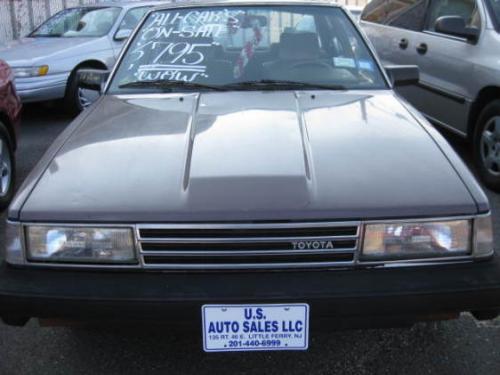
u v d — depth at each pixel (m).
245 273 2.04
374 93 3.12
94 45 7.49
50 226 2.09
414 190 2.12
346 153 2.34
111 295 2.02
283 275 2.03
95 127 2.72
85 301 2.02
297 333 2.03
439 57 5.23
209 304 1.99
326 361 2.57
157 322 2.03
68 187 2.20
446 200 2.09
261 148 2.37
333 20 3.55
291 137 2.47
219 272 2.05
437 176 2.21
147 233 2.04
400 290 2.00
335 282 2.01
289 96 3.02
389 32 6.17
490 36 4.67
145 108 2.93
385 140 2.47
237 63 3.30
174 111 2.86
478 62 4.68
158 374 2.50
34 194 2.20
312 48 3.39
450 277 2.05
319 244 2.03
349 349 2.65
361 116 2.74
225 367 2.54
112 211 2.06
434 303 2.02
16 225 2.13
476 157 4.78
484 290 2.03
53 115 7.74
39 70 6.92
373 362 2.55
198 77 3.24
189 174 2.21
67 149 2.50
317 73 3.27
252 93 3.09
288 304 1.99
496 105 4.48
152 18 3.62
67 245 2.09
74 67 7.23
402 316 2.04
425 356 2.59
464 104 4.88
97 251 2.08
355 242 2.04
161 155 2.36
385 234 2.05
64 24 8.18
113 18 7.99
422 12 5.70
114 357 2.62
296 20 3.53
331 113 2.77
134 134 2.59
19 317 2.11
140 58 3.40
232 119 2.69
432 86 5.34
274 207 2.02
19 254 2.13
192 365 2.55
